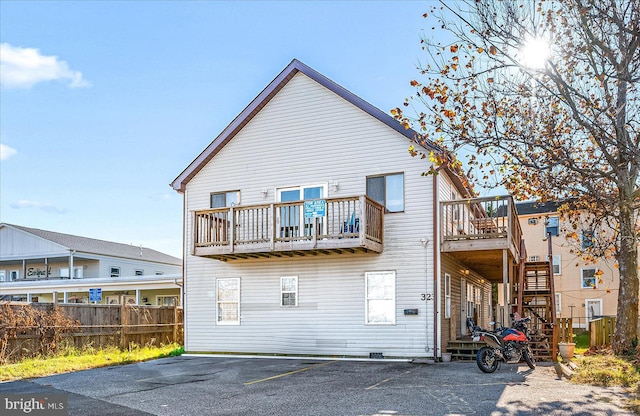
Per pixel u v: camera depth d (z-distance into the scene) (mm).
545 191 14594
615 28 11297
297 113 17031
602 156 13344
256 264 17062
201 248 16328
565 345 13688
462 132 11375
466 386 10141
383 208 15547
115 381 11516
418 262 15031
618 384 10086
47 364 13633
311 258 16344
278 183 17000
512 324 15148
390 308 15219
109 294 31094
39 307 14906
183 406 8758
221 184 17844
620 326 14570
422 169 15289
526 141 11859
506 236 14195
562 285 31672
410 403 8641
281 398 9328
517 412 7820
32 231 33312
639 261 23594
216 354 17156
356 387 10336
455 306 16750
